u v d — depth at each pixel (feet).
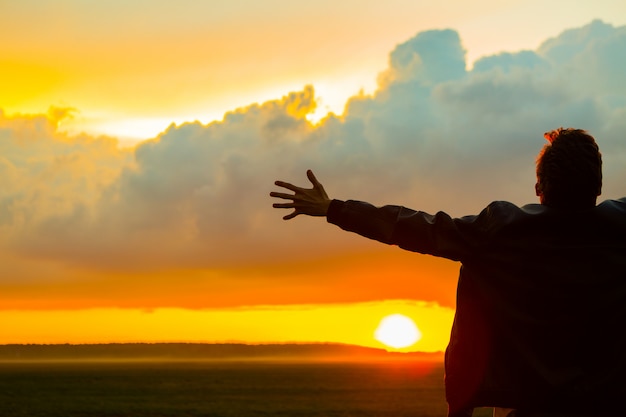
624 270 8.63
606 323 8.55
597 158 9.08
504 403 8.77
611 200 9.20
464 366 9.04
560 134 9.39
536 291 8.73
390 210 9.54
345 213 9.57
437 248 9.20
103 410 229.25
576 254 8.73
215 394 305.32
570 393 8.43
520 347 8.73
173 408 232.94
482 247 9.09
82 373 558.97
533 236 8.91
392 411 206.69
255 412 212.02
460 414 9.10
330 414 199.11
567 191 8.97
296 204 9.78
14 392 321.32
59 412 223.10
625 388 8.39
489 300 8.95
